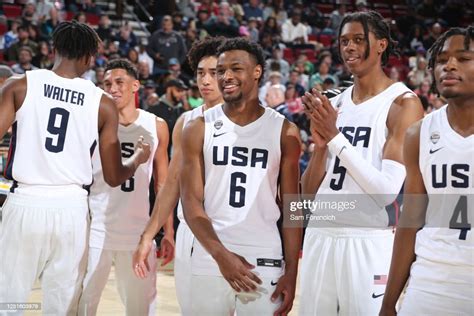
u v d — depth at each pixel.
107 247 3.63
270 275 2.91
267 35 13.95
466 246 2.39
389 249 2.94
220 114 2.99
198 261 2.96
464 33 2.44
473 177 2.39
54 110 3.08
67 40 3.15
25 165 3.04
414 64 14.24
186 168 2.96
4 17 11.87
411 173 2.57
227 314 2.93
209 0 14.40
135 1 14.61
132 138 3.80
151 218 3.29
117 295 5.15
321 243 2.98
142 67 11.29
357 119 3.01
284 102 10.41
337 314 2.97
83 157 3.13
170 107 7.29
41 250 3.06
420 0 17.33
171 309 4.80
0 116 3.02
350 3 17.28
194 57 3.62
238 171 2.93
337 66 13.41
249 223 2.92
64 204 3.07
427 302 2.42
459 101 2.43
